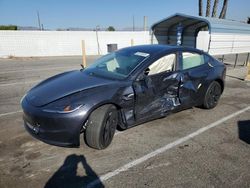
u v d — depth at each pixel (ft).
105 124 10.91
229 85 27.07
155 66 13.23
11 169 9.66
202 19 40.40
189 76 14.92
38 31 61.77
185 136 13.08
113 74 12.93
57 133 10.05
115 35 72.84
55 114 9.87
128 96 11.76
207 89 16.65
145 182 9.05
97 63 15.05
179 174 9.58
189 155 11.07
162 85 13.35
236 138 12.99
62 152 11.05
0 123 14.28
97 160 10.49
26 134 12.82
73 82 12.07
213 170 9.90
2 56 59.47
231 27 43.32
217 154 11.22
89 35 68.74
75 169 9.80
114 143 12.03
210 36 39.50
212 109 17.78
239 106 18.76
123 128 12.30
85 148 11.46
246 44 48.08
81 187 8.73
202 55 16.61
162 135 13.12
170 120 15.33
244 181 9.20
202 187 8.80
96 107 10.55
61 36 64.85
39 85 12.69
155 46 15.20
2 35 58.44
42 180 9.05
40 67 39.50
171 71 13.99
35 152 11.00
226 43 43.11
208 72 16.38
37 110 10.18
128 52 14.62
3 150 11.11
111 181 9.09
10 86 24.41
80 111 10.03
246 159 10.83
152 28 51.72
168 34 56.03
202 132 13.67
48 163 10.16
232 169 10.00
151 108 13.10
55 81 12.69
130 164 10.25
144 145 11.93
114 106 11.42
